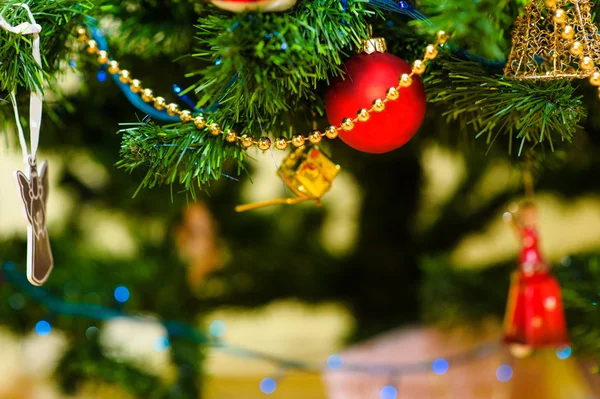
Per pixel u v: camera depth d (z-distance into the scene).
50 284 1.08
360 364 1.12
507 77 0.73
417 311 1.21
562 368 1.16
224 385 1.49
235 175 1.13
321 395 1.44
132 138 0.75
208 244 1.21
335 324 1.87
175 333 1.11
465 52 0.77
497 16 0.71
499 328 1.11
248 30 0.68
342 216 1.49
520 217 0.90
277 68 0.70
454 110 0.78
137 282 1.12
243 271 1.29
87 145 1.04
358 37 0.73
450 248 1.26
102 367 1.05
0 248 1.11
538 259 0.89
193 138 0.75
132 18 0.85
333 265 1.30
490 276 1.12
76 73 0.86
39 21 0.76
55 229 1.26
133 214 1.24
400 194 1.25
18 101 0.82
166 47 0.87
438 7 0.71
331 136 0.74
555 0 0.70
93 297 1.08
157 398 1.04
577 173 1.11
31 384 1.49
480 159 1.06
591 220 1.77
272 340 1.83
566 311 0.97
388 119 0.74
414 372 1.09
